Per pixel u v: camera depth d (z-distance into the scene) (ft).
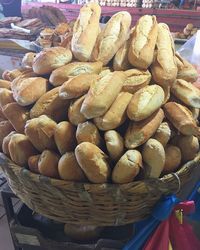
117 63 2.64
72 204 2.30
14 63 6.06
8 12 7.67
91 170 2.11
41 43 5.60
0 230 4.47
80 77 2.41
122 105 2.30
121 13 2.94
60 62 2.60
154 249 2.51
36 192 2.38
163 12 7.57
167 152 2.35
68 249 2.80
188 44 4.36
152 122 2.26
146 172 2.23
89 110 2.18
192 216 3.04
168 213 2.35
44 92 2.56
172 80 2.49
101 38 2.75
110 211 2.31
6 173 2.55
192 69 2.84
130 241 2.56
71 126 2.36
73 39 2.74
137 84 2.44
